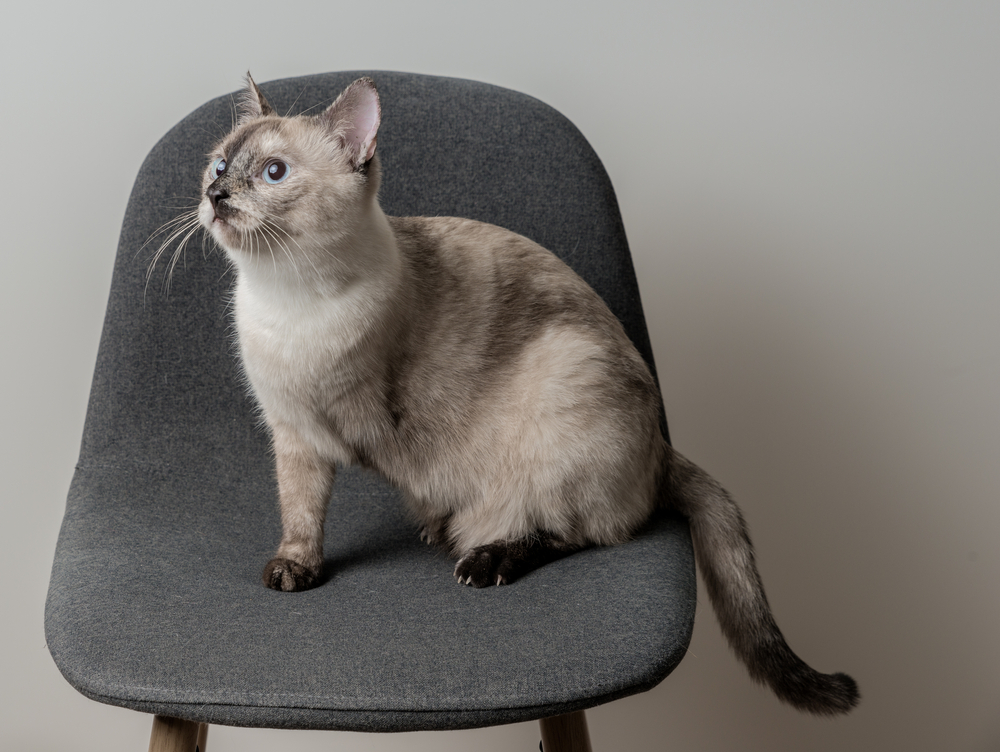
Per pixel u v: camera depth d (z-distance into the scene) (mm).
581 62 1658
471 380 1108
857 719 1856
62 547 1028
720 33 1653
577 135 1361
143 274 1283
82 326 1642
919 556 1815
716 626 1808
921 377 1762
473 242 1181
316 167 1020
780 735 1855
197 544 1096
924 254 1721
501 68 1653
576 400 1101
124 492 1180
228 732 1801
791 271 1730
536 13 1637
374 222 1062
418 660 816
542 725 1142
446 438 1123
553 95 1668
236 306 1128
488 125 1360
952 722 1855
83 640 836
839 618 1840
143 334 1279
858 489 1799
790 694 1142
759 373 1766
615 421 1105
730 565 1186
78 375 1651
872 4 1645
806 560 1822
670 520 1176
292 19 1608
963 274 1726
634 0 1638
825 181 1700
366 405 1082
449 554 1151
